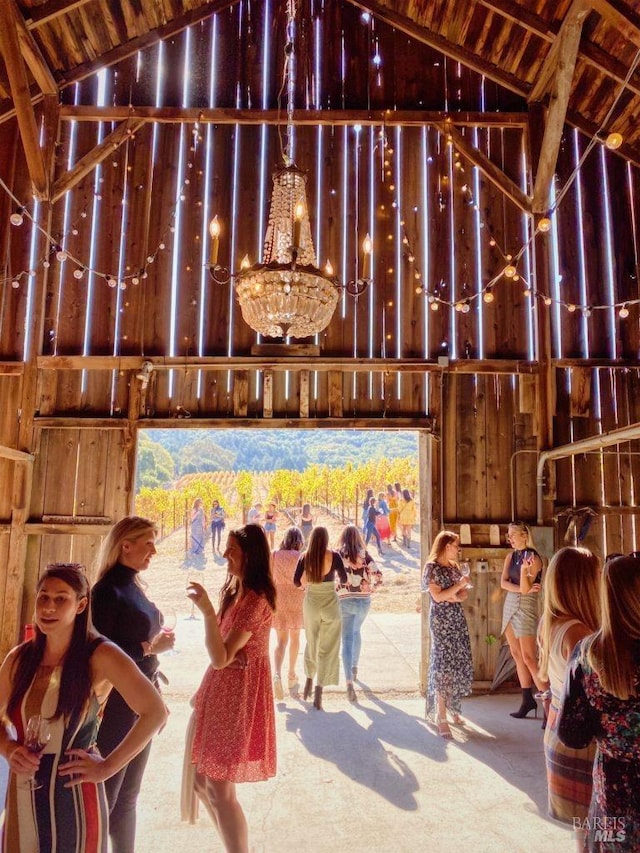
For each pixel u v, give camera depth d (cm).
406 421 552
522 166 600
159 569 1222
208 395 557
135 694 158
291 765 344
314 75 609
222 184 587
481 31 574
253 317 295
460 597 418
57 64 571
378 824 279
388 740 385
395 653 617
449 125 593
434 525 539
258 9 617
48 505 531
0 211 570
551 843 263
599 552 548
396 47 616
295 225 274
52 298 562
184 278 573
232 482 2797
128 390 554
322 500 1984
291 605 488
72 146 586
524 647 436
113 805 204
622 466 561
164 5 580
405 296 578
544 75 566
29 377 542
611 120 584
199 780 227
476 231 589
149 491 1809
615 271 587
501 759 357
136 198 582
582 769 175
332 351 566
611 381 572
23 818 144
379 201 589
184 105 598
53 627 157
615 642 148
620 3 432
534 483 555
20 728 153
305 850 256
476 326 577
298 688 501
